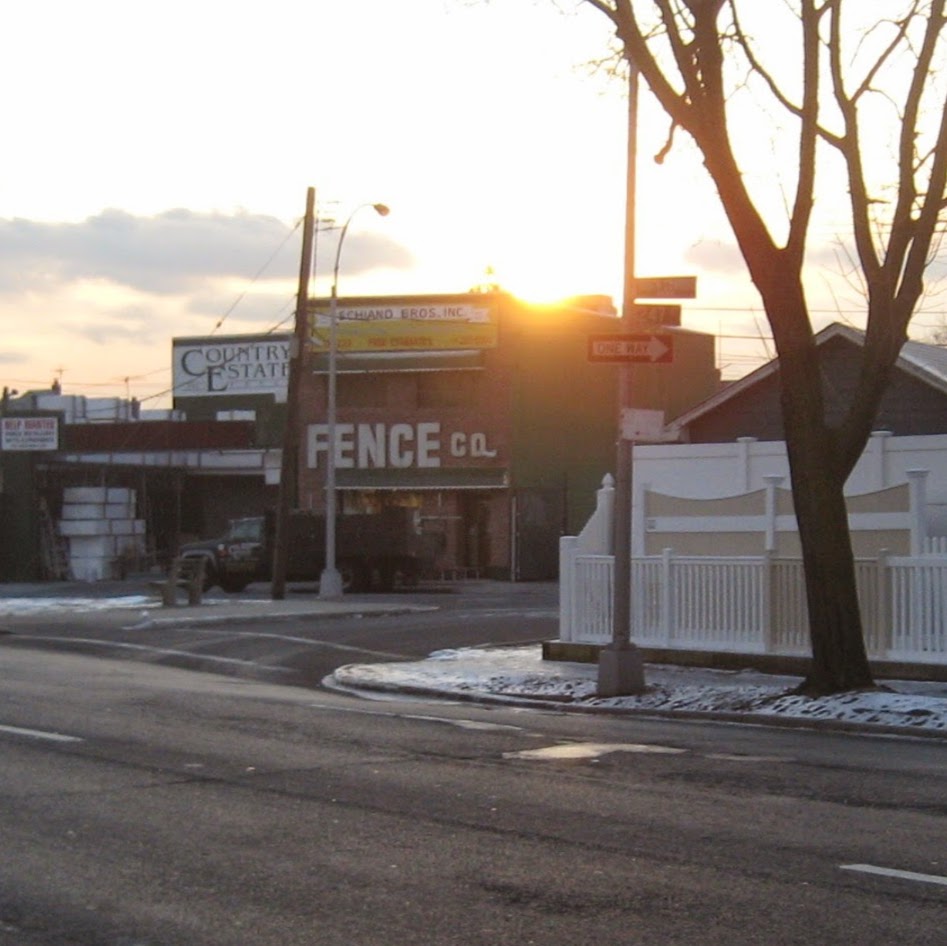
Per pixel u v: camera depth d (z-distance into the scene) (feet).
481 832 30.40
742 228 56.49
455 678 67.87
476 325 180.34
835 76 54.95
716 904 24.64
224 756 40.27
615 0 55.83
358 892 25.45
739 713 54.54
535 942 22.47
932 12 53.42
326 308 186.09
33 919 23.86
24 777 36.50
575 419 187.32
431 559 159.12
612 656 60.64
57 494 191.72
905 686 60.13
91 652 83.92
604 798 34.42
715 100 55.21
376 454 184.44
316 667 77.51
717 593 69.36
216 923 23.56
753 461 98.17
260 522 155.43
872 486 91.09
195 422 204.03
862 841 29.76
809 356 56.85
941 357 113.39
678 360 212.02
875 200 56.95
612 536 82.53
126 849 28.68
